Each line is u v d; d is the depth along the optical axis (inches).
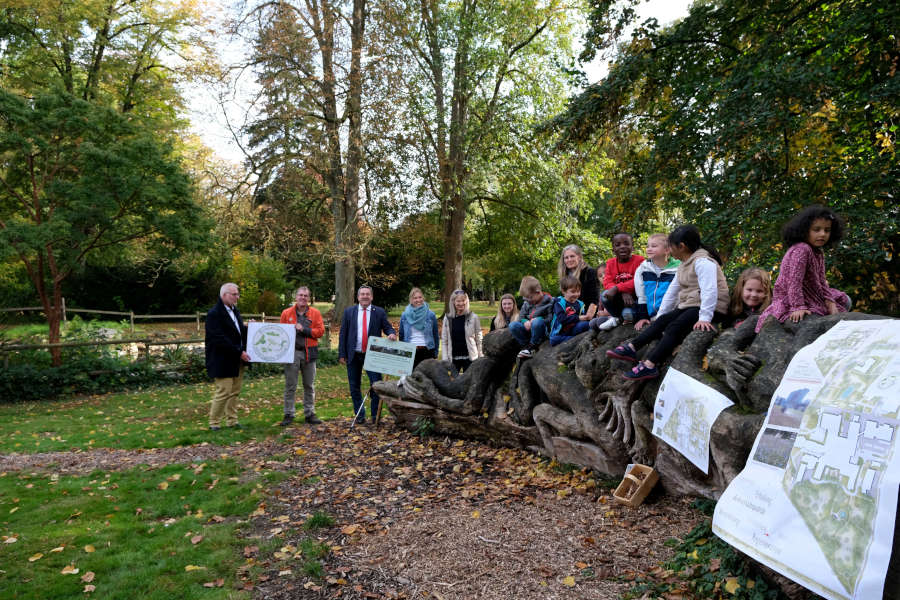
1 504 197.2
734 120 303.1
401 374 300.2
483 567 141.0
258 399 432.8
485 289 1964.8
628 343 177.8
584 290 243.8
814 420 109.3
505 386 259.9
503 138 843.4
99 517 184.4
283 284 1101.7
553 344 239.1
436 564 144.4
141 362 520.1
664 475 173.5
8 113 454.9
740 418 136.6
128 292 1028.5
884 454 92.4
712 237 327.0
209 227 554.9
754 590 114.9
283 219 824.9
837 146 307.1
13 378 445.1
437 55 815.7
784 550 103.3
